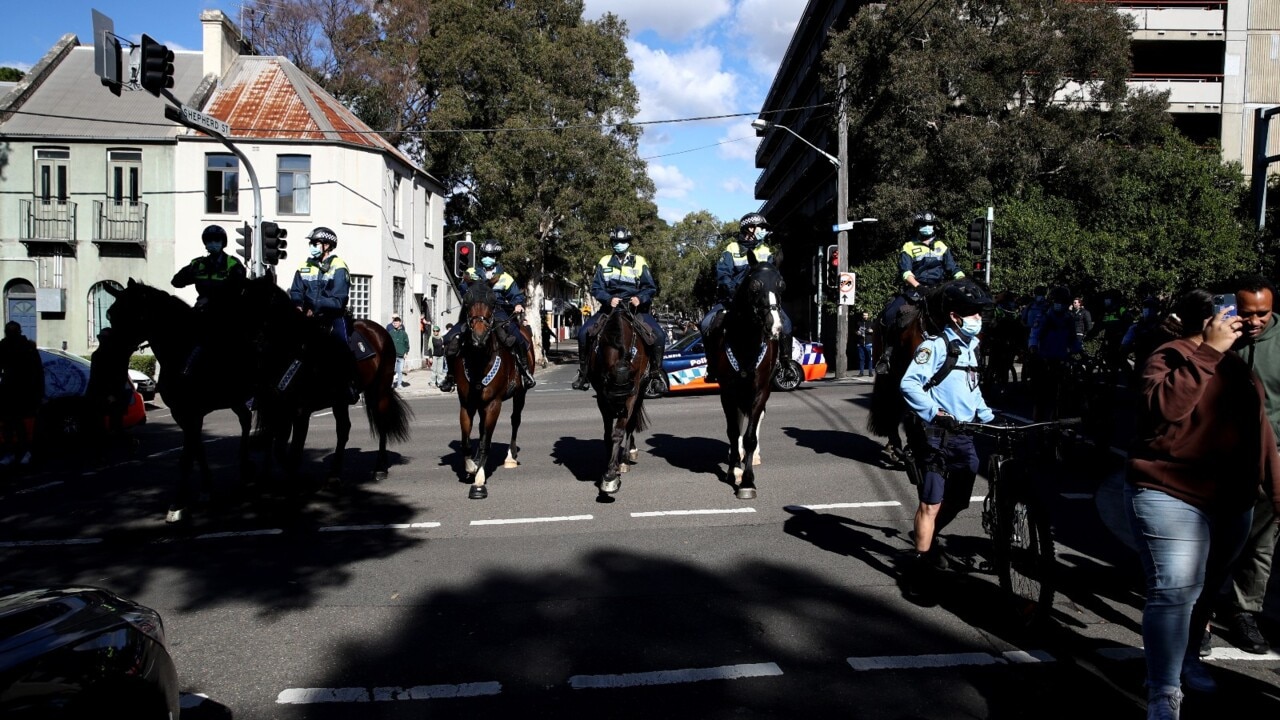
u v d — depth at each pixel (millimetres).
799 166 56031
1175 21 38656
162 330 8070
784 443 11875
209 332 8266
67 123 28281
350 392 9586
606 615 5609
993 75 28672
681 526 7750
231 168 28375
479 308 8852
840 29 44438
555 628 5398
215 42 30172
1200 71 41281
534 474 10188
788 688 4520
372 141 30094
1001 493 5387
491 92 37844
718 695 4449
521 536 7551
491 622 5516
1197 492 3900
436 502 8859
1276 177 37812
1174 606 3861
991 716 4207
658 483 9516
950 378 5484
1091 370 10547
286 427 9188
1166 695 3859
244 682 4672
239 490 9500
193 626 5512
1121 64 28812
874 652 4965
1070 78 29328
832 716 4215
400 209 31875
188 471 8336
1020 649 4992
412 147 40906
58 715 2715
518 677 4695
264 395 8828
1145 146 29891
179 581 6430
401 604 5879
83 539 7648
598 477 9906
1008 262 28109
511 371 9367
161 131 28391
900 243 31781
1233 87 38906
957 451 5461
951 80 28484
